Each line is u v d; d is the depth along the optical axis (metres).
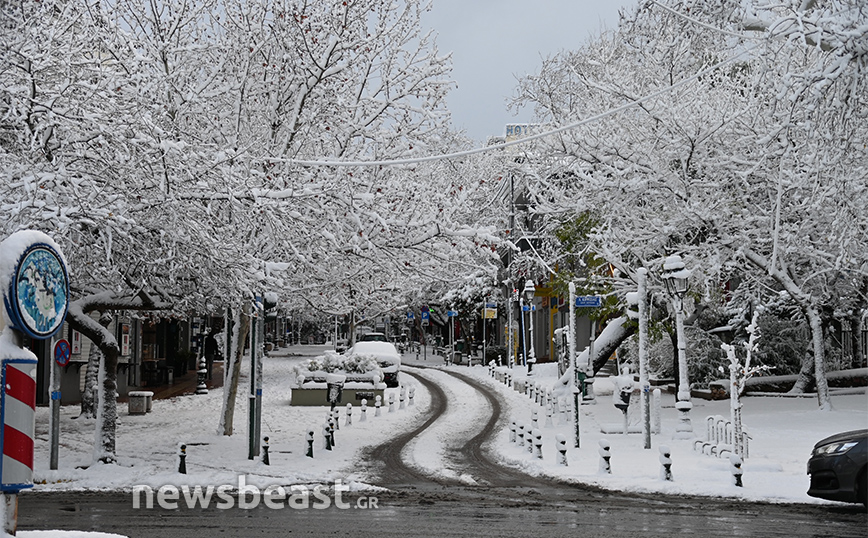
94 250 14.62
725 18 15.85
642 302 19.19
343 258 18.42
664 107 22.25
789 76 13.91
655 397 21.33
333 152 19.52
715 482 14.03
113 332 32.34
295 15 17.77
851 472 11.37
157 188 14.48
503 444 20.05
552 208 25.50
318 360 30.53
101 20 16.12
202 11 18.75
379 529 10.30
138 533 9.98
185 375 44.84
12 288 5.21
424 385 38.44
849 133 14.20
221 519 11.10
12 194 12.80
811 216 21.56
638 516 11.23
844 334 35.75
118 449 18.66
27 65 13.40
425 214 17.86
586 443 19.77
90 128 13.73
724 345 16.62
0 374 5.21
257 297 17.22
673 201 23.55
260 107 19.69
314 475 15.50
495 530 10.20
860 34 13.20
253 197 15.20
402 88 19.36
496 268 18.31
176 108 17.27
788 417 22.95
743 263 25.31
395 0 18.94
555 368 40.19
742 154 22.55
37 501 12.82
